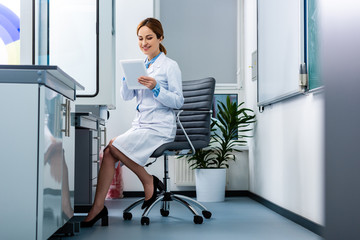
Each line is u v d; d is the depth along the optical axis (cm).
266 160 307
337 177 31
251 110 340
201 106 261
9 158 140
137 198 357
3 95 141
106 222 232
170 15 397
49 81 148
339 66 32
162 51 260
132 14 374
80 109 286
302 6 214
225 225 234
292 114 244
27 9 275
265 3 298
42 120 141
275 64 269
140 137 231
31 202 140
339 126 31
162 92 229
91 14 288
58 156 165
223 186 342
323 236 32
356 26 33
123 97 256
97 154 267
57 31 287
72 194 200
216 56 398
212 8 398
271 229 221
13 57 301
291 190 248
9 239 140
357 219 31
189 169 369
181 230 218
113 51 302
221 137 387
